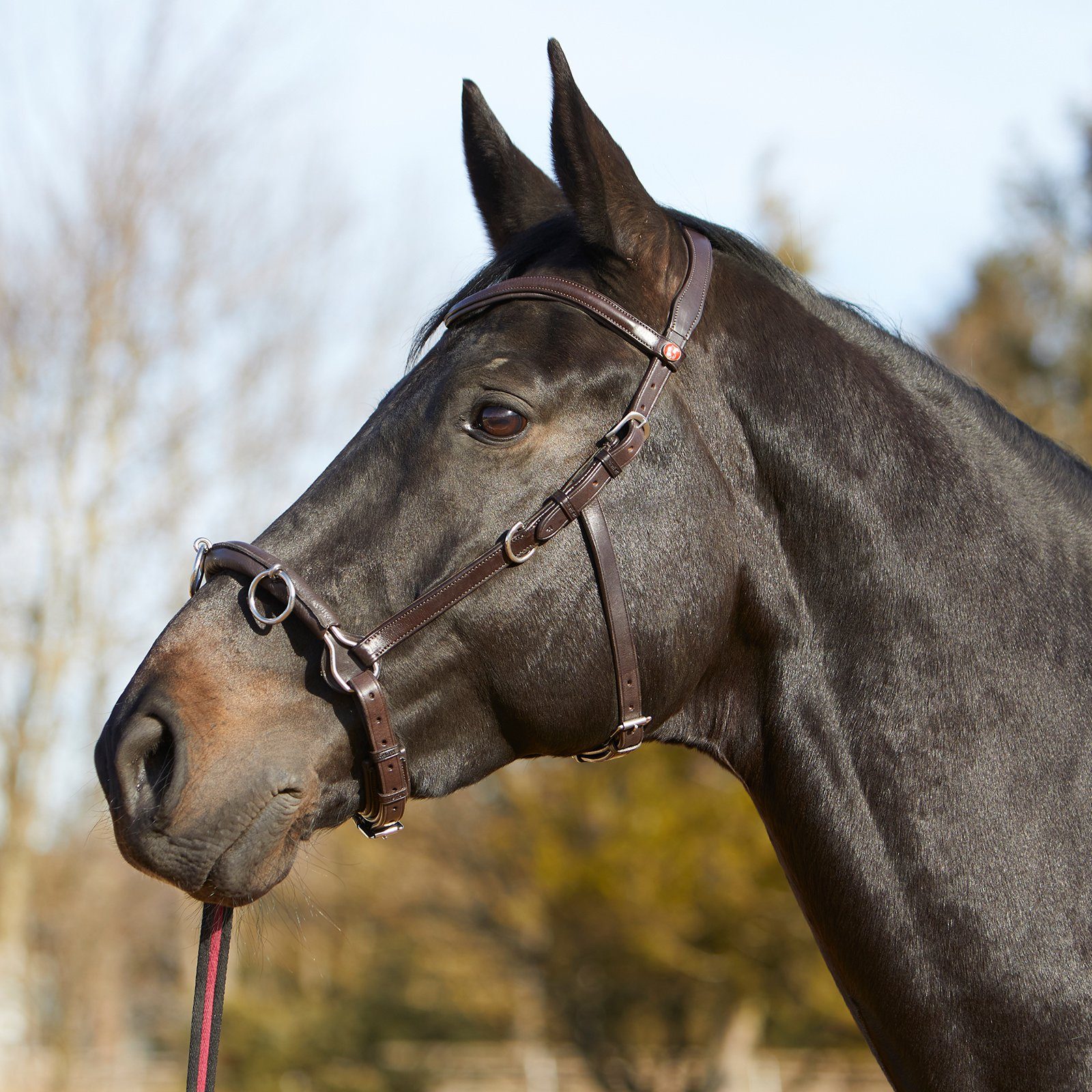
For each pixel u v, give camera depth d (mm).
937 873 2336
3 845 16094
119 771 2223
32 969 17297
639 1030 20875
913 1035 2328
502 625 2348
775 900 16312
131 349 15664
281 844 2252
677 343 2473
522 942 19781
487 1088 23359
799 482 2521
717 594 2469
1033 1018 2234
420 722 2357
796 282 2766
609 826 17203
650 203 2518
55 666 15398
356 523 2371
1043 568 2508
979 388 2793
